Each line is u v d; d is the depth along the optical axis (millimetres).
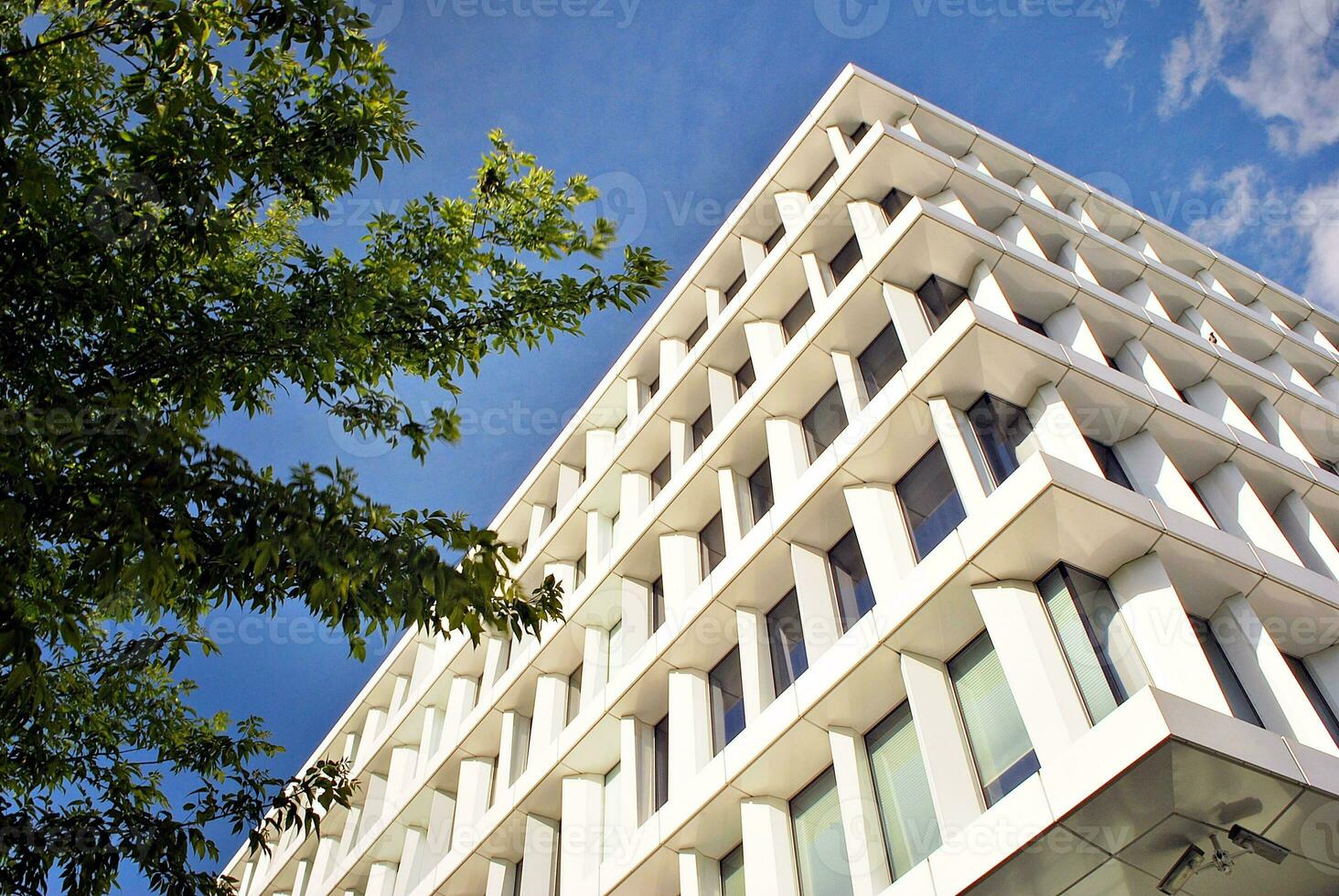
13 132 7688
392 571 6734
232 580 6781
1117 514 12062
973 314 15422
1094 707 11117
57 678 8492
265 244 10477
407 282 9250
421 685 28750
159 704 9773
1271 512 16859
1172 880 9594
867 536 15531
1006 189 22219
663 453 25031
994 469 14820
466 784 23188
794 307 22828
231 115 8188
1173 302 23547
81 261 7270
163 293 7859
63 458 6570
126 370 7523
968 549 12719
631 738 18438
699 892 14352
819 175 25547
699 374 24078
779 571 17250
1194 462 16359
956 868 10180
